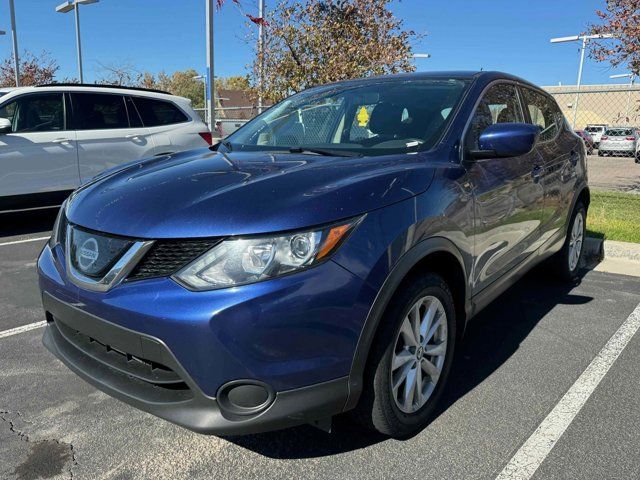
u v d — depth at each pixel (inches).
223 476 95.1
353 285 86.7
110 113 310.3
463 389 124.3
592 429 108.3
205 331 81.0
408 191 99.0
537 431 107.7
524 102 159.8
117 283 88.4
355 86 151.8
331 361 86.2
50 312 107.0
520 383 127.0
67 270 97.7
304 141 135.8
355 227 88.6
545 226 161.2
